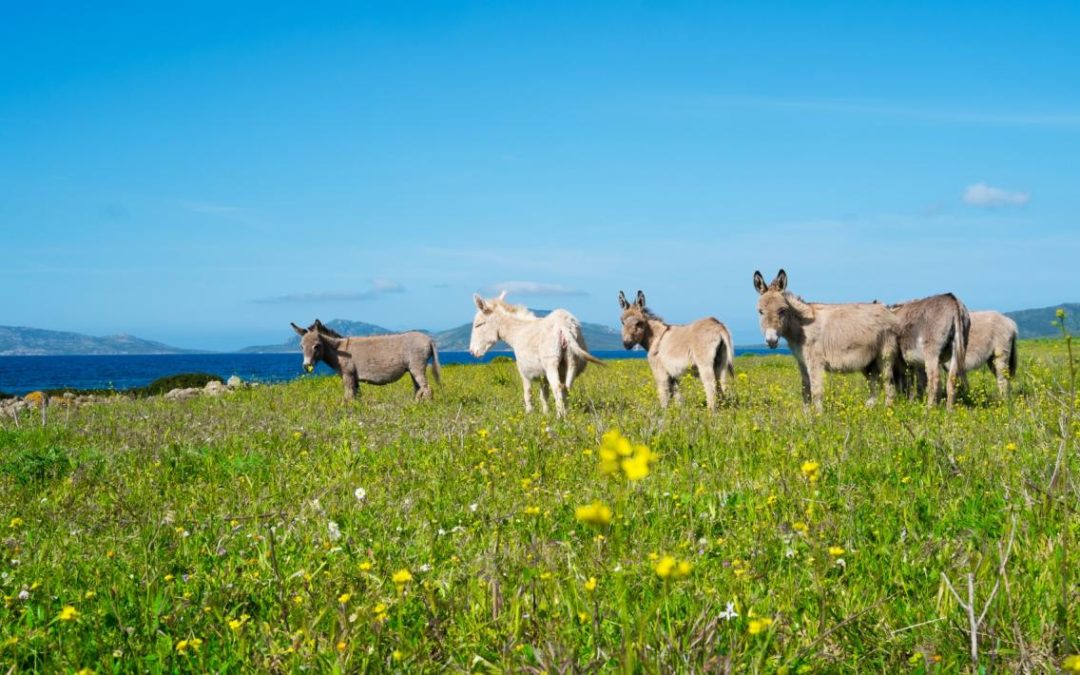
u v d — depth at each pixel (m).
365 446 8.20
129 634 3.45
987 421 8.62
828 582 3.51
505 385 19.62
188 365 193.00
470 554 4.32
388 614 3.36
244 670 3.05
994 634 2.91
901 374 12.14
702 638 2.74
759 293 12.25
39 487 7.21
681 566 1.90
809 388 12.02
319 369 76.44
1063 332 3.70
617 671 2.51
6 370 141.75
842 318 11.58
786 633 3.00
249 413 13.05
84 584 4.19
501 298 13.83
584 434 8.20
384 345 15.70
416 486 6.36
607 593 3.40
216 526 5.26
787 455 6.58
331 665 2.90
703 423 8.37
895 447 6.65
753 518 4.67
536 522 4.75
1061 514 4.16
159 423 11.50
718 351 12.04
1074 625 2.95
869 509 4.80
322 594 3.60
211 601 3.74
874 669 2.86
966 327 11.02
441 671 2.93
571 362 12.50
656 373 12.77
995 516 4.49
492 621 3.13
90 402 19.20
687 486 5.71
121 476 7.27
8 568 4.48
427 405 13.90
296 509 5.68
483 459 7.16
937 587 3.56
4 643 3.25
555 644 2.76
